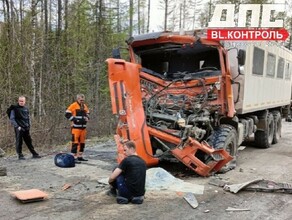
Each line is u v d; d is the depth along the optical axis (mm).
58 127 13969
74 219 5434
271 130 13273
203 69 8867
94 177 7910
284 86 14539
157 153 8883
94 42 23656
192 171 8484
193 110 8375
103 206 6035
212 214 5809
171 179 7430
